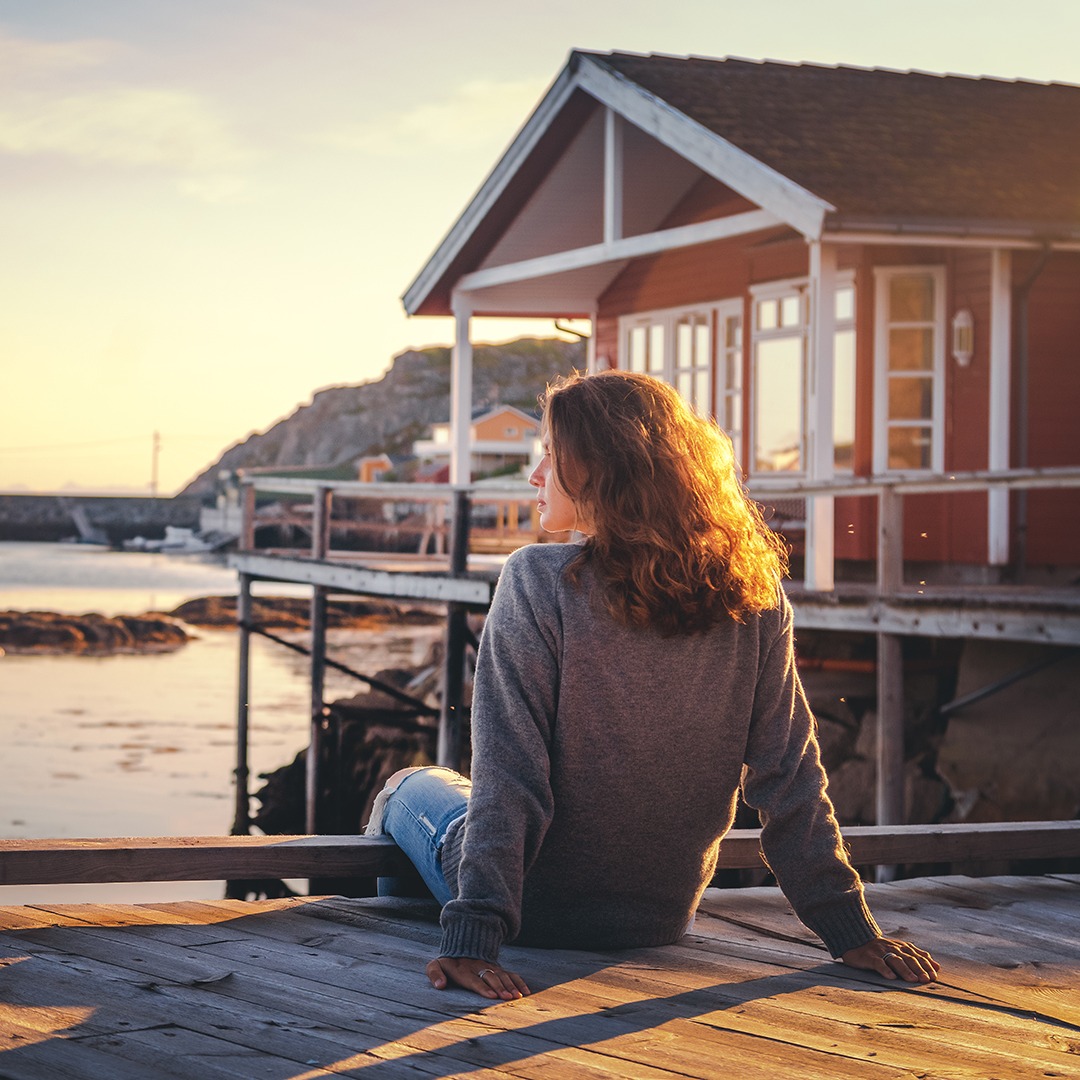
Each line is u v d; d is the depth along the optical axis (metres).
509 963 2.72
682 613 2.48
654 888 2.71
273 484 15.37
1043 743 8.92
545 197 14.38
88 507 167.50
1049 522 12.45
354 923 3.09
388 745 14.95
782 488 10.08
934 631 8.59
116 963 2.68
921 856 3.94
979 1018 2.53
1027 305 12.27
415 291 15.62
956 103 14.00
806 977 2.74
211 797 16.27
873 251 12.68
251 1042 2.23
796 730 2.70
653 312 15.56
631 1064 2.19
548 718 2.54
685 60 13.58
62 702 24.95
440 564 14.61
